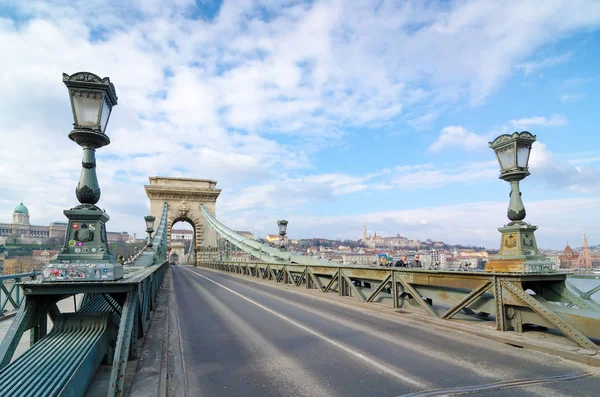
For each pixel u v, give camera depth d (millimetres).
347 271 12422
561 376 4793
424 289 8938
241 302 12242
